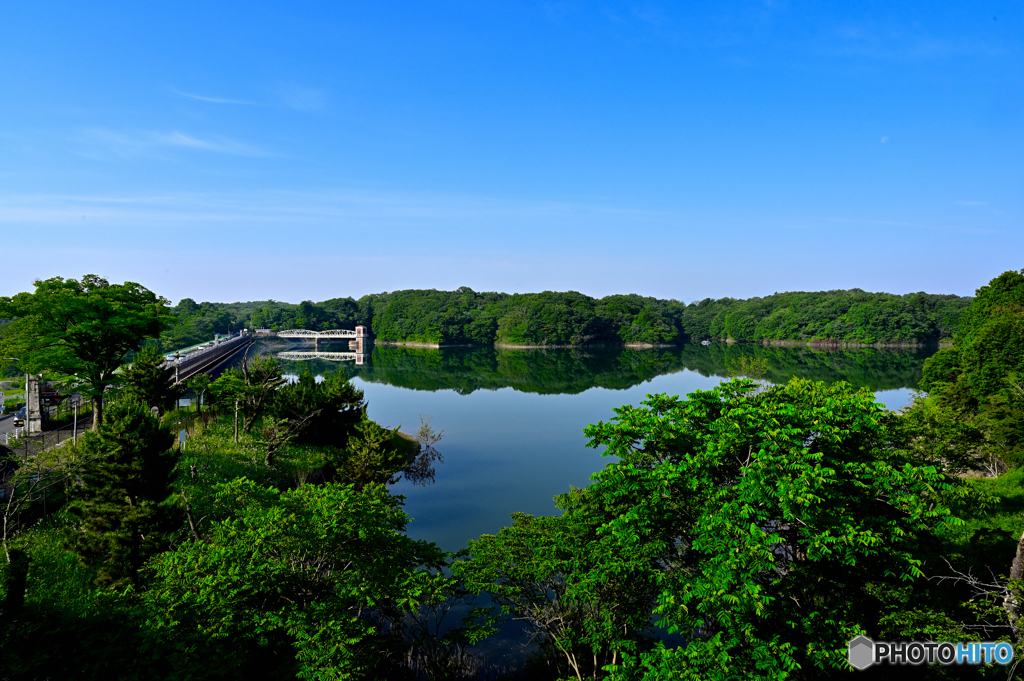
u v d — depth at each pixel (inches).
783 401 727.1
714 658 545.0
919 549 666.2
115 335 1626.5
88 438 910.4
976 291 2731.3
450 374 5088.6
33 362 1497.3
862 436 708.0
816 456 569.9
